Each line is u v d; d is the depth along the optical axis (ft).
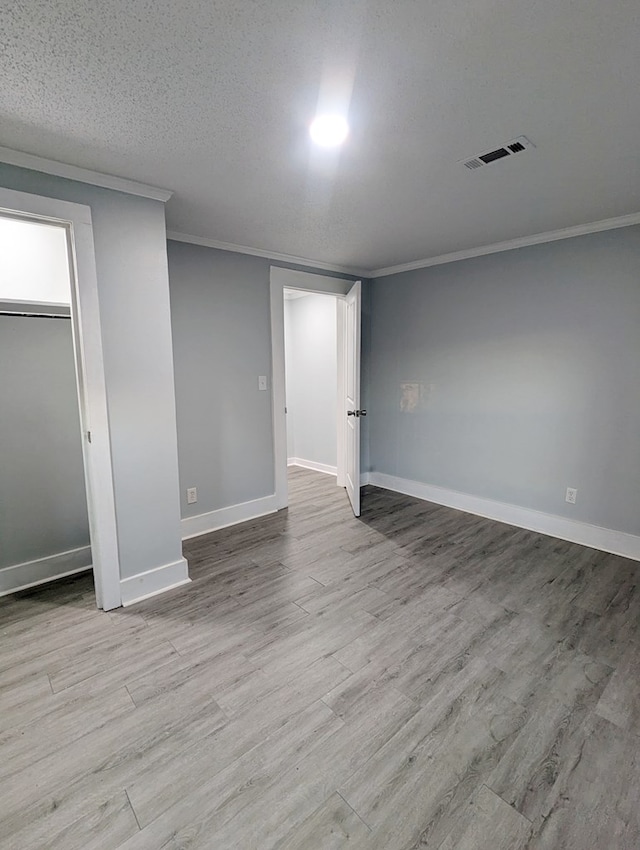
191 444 10.64
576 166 6.52
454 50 4.05
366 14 3.62
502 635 6.79
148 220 7.36
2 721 5.20
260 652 6.41
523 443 11.03
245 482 11.84
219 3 3.47
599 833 3.95
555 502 10.56
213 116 5.16
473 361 11.88
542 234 9.99
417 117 5.20
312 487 15.24
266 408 12.10
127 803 4.24
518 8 3.57
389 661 6.21
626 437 9.30
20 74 4.33
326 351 16.97
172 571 8.27
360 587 8.27
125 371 7.35
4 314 7.96
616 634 6.80
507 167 6.58
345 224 9.21
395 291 13.71
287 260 12.07
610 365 9.40
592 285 9.48
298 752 4.78
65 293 8.65
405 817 4.09
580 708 5.36
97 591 7.57
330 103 4.91
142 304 7.44
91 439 7.08
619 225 8.97
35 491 8.43
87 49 3.98
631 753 4.74
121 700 5.52
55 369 8.52
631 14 3.63
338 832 3.97
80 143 5.77
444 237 10.20
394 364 14.08
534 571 8.85
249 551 9.89
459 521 11.70
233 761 4.67
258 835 3.94
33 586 8.40
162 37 3.84
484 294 11.43
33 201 6.20
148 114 5.11
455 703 5.45
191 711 5.35
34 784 4.43
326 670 6.04
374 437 15.19
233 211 8.36
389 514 12.30
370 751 4.79
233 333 11.15
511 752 4.77
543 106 5.00
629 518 9.41
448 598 7.85
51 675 5.96
